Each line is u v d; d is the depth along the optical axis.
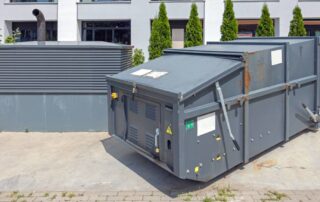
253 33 18.09
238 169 5.63
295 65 6.43
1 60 7.53
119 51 7.50
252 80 5.45
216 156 5.06
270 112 5.93
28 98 7.68
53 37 19.31
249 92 5.42
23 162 6.09
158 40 14.09
